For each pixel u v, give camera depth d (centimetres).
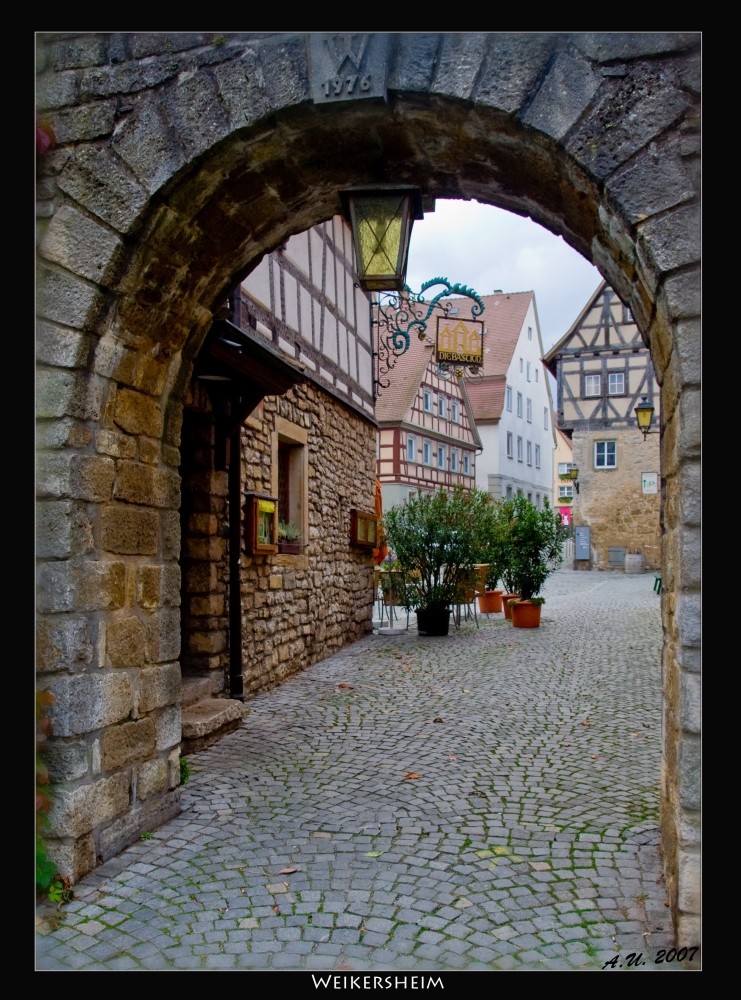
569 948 251
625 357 2336
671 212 253
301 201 369
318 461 838
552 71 270
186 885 297
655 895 287
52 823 297
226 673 594
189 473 572
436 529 1033
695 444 242
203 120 298
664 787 304
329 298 887
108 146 305
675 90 257
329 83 287
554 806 382
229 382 537
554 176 297
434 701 621
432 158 333
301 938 258
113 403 331
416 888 294
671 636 276
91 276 305
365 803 387
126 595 339
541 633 1036
